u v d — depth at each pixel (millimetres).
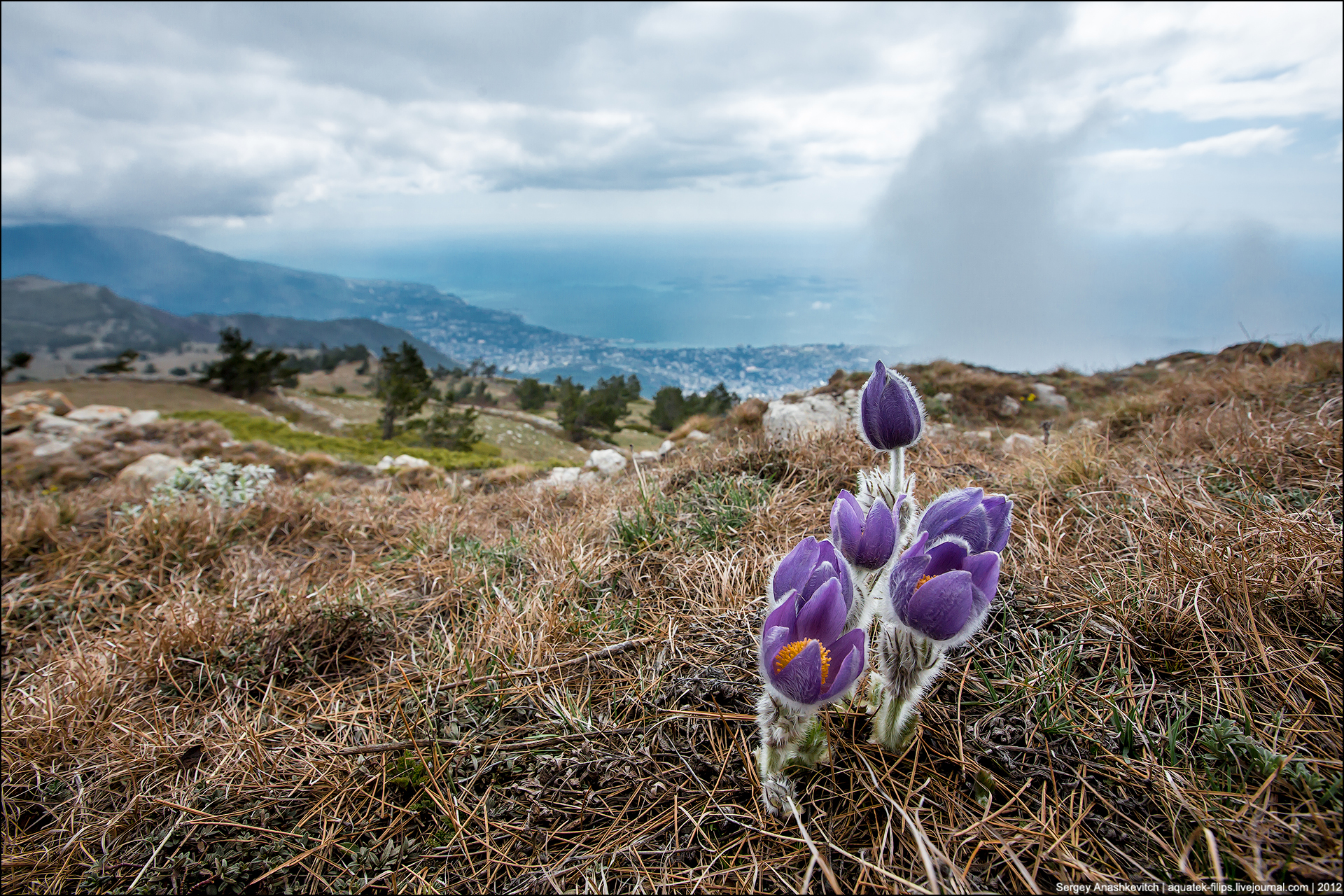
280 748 1961
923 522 1509
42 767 2023
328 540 3979
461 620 2697
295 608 2729
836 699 1194
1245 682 1660
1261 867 1199
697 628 2193
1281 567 1915
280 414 40844
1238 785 1377
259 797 1782
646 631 2266
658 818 1533
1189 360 10211
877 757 1550
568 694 1938
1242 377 4621
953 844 1354
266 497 4363
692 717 1760
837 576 1348
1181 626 1801
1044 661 1776
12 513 4238
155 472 7074
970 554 1450
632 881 1409
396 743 1862
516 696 1983
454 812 1620
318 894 1508
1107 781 1442
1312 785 1334
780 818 1443
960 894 1206
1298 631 1782
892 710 1474
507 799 1651
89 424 9109
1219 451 2924
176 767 1975
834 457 3588
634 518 3178
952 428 5320
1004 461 3781
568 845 1514
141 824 1751
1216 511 2285
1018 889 1257
